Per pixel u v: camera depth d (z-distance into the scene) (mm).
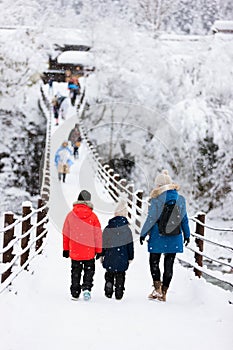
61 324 6809
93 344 6062
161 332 6590
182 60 49281
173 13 77750
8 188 45688
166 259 8359
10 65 47219
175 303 8211
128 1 74312
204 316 7363
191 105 38781
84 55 55594
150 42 51125
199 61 45500
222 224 35312
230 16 80250
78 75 55781
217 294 8281
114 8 74188
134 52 50656
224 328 6770
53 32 56562
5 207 44938
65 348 5895
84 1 70750
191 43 51438
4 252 8328
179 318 7254
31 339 6168
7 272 8273
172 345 6094
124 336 6398
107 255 8391
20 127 46438
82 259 8266
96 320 7062
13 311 7148
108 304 8031
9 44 47750
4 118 46688
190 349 5965
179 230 8281
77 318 7129
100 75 49875
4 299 7473
